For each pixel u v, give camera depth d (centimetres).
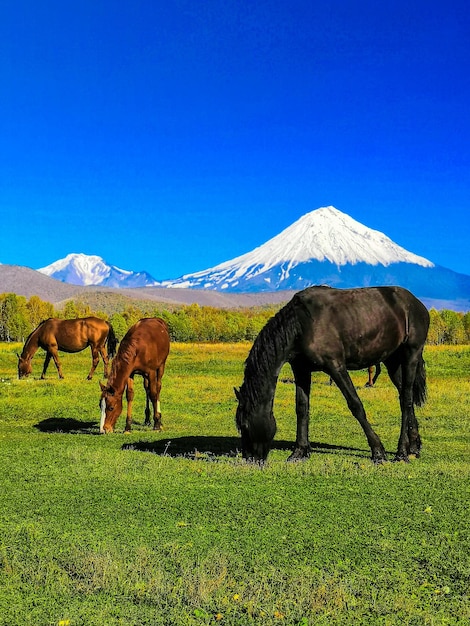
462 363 3441
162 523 623
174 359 3459
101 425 1366
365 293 1016
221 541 568
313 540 570
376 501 705
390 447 1255
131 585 470
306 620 414
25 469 891
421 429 1517
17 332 10931
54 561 519
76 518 641
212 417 1717
